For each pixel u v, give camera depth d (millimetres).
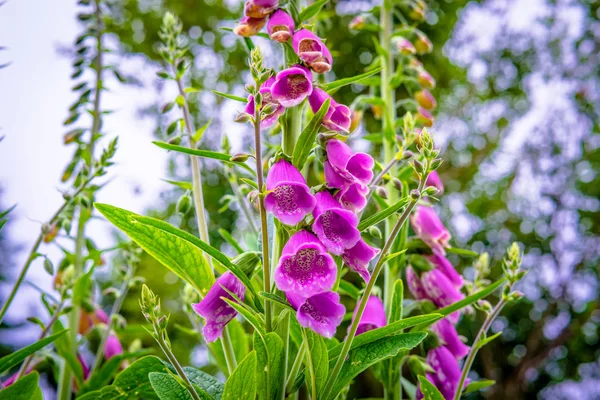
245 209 535
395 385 446
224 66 1823
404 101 578
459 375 432
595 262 1939
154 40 1860
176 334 1479
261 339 315
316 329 278
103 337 552
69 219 511
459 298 457
